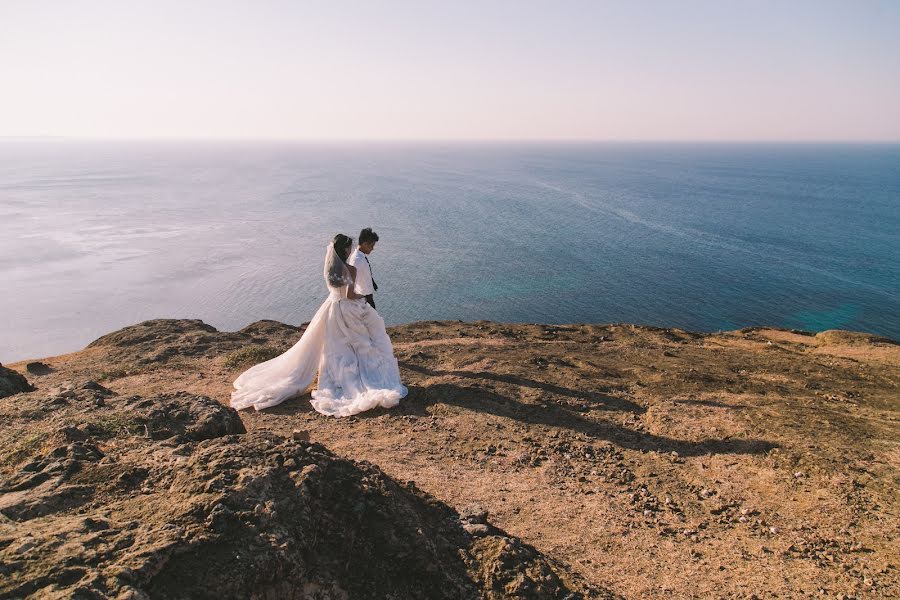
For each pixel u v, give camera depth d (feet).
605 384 32.40
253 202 469.57
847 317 173.17
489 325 51.72
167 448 13.64
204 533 9.77
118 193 538.06
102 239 311.88
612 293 204.33
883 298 191.31
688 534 18.98
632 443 25.81
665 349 42.68
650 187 584.81
